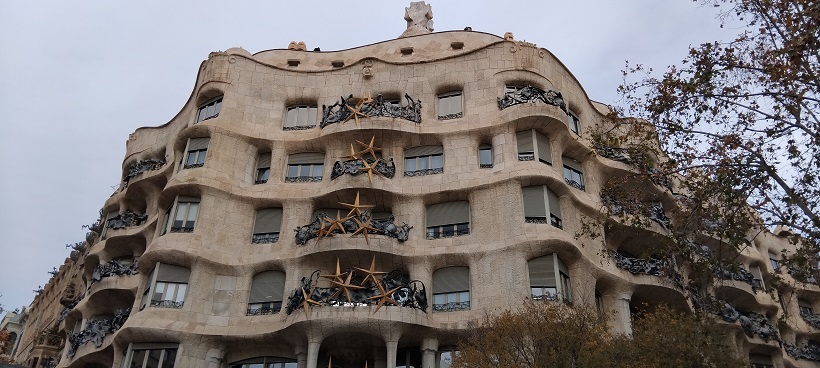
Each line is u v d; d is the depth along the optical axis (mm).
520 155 33312
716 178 21891
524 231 30375
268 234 33375
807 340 45281
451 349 29281
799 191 20125
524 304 26172
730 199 21484
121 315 33938
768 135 20344
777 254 48625
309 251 31188
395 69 37656
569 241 30062
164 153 42875
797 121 20062
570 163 35062
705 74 21031
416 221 32531
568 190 32469
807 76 19188
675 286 32656
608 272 31750
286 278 31469
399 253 31047
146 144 44688
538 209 31328
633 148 25656
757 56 21266
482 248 30828
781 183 20188
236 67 37844
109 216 43812
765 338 39844
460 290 30500
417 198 33094
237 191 33938
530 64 36406
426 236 32312
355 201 32469
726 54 21531
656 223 34656
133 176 40656
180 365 29312
